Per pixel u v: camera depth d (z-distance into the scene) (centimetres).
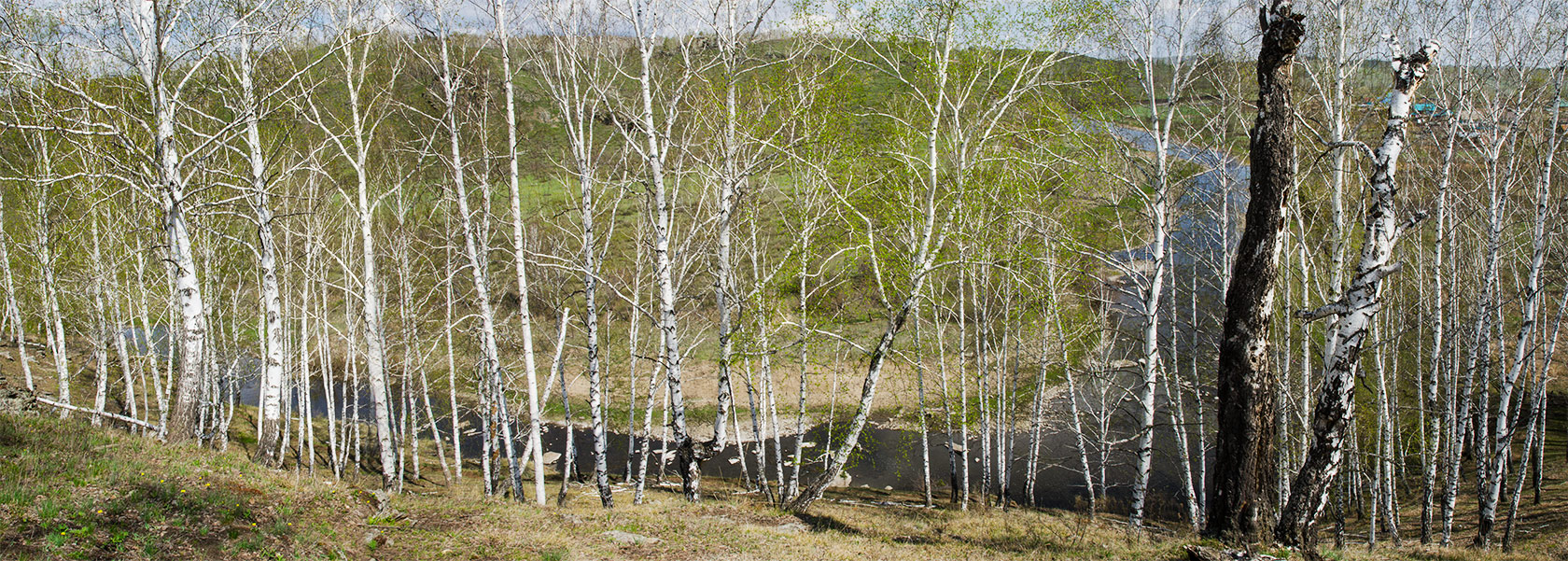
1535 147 1376
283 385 2066
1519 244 1830
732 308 1497
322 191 1962
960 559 1057
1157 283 1327
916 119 1418
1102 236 1639
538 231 2028
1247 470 896
